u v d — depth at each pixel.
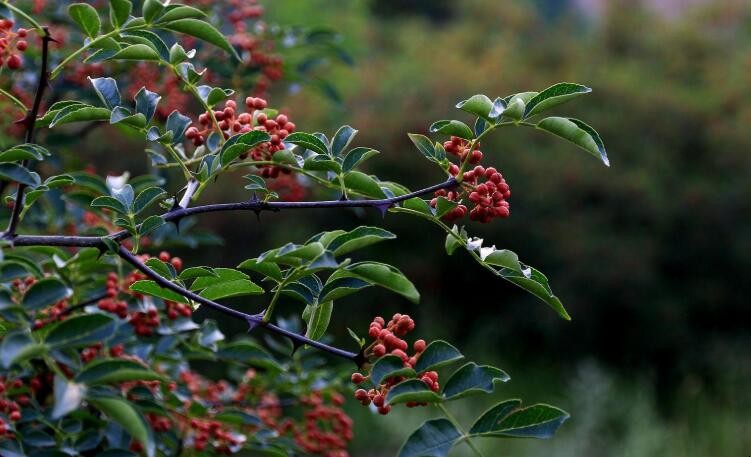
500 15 18.80
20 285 2.70
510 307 12.03
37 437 2.50
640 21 16.02
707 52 15.07
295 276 2.00
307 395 3.81
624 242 11.77
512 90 13.57
